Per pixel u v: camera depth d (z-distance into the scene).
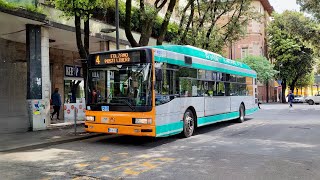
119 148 10.34
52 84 21.30
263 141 11.54
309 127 15.88
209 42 21.66
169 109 11.26
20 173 7.25
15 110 15.15
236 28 23.89
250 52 50.22
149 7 16.31
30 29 14.42
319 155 9.06
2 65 16.02
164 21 16.77
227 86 16.61
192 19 21.44
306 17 31.27
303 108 34.25
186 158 8.69
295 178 6.71
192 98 12.91
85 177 6.84
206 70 14.28
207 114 14.15
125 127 10.48
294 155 9.05
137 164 8.00
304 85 68.12
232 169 7.46
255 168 7.54
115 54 10.91
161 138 12.38
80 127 15.38
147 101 10.31
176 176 6.87
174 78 11.71
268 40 56.12
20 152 9.86
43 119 14.60
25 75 16.88
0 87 15.24
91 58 11.33
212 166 7.75
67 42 19.48
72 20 16.02
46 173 7.23
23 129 14.11
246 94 19.47
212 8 22.48
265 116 23.16
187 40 20.94
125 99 10.55
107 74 11.01
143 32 15.77
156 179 6.64
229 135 13.15
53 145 11.08
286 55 53.09
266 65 46.66
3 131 13.92
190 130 12.73
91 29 17.17
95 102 11.12
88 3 11.65
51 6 14.88
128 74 10.65
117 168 7.59
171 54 11.61
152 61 10.47
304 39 32.41
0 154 9.54
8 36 16.38
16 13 12.63
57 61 21.73
